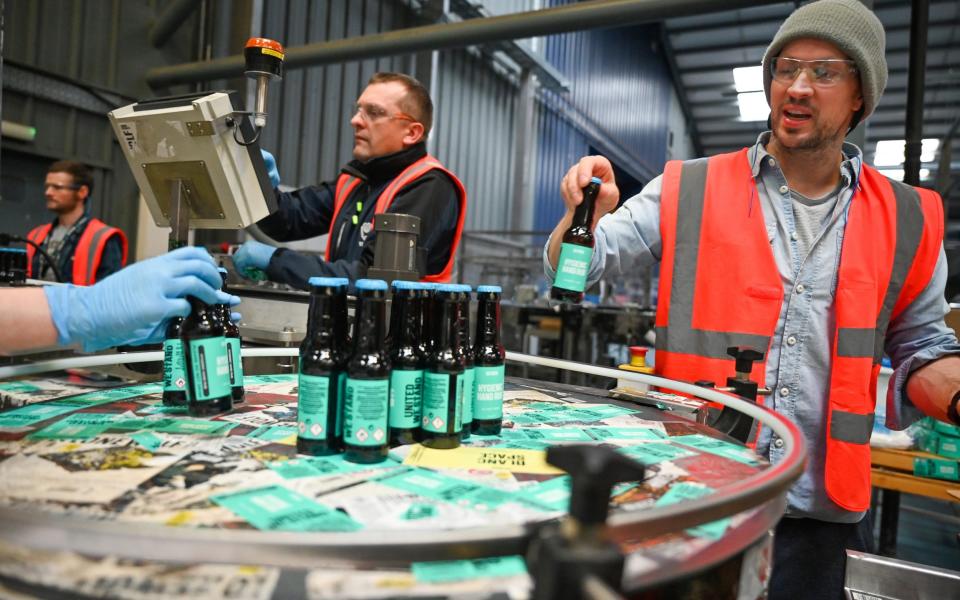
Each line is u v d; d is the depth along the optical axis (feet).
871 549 4.47
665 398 3.65
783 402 4.10
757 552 1.89
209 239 16.03
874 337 3.86
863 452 3.78
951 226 26.76
